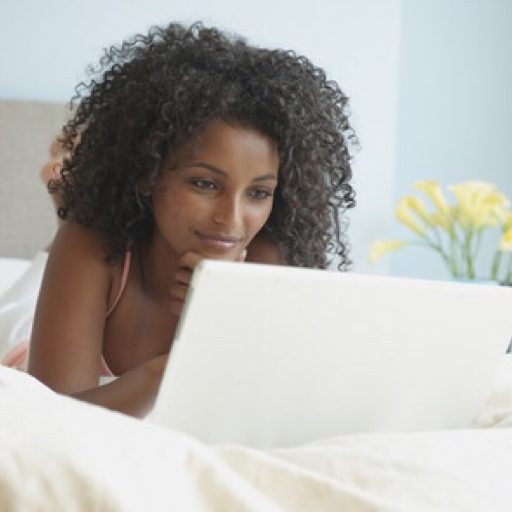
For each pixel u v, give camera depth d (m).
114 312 1.54
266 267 0.90
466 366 1.08
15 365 1.67
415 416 1.08
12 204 3.49
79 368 1.40
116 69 1.63
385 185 3.58
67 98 3.55
